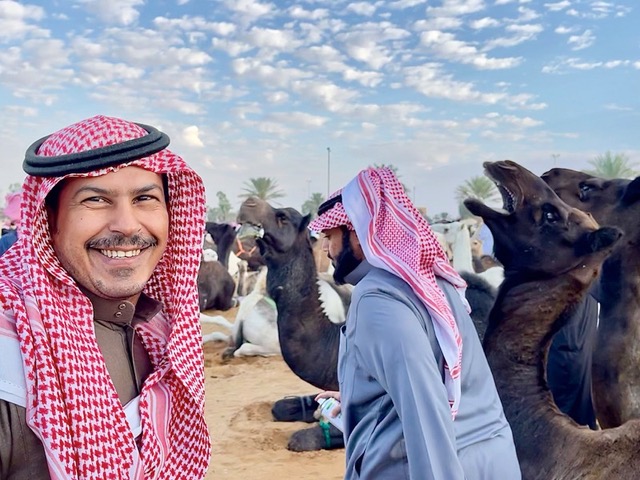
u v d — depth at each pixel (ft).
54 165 2.17
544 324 4.49
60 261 2.32
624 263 5.24
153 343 2.61
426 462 2.73
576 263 4.42
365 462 3.13
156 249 2.41
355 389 3.22
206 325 18.17
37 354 2.07
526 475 4.35
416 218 3.35
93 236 2.26
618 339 5.19
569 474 4.24
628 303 5.22
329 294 10.11
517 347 4.54
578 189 5.82
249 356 13.93
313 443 7.88
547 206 4.51
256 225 8.48
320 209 3.83
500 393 4.54
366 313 3.04
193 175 2.61
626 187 5.41
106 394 2.20
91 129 2.31
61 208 2.27
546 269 4.49
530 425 4.41
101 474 2.11
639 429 4.29
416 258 3.17
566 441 4.30
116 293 2.30
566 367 5.78
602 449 4.22
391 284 3.12
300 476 7.01
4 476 2.07
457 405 3.05
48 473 2.10
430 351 2.92
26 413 2.04
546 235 4.50
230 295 20.85
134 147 2.26
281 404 9.21
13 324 2.11
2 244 8.47
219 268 20.40
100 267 2.29
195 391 2.50
